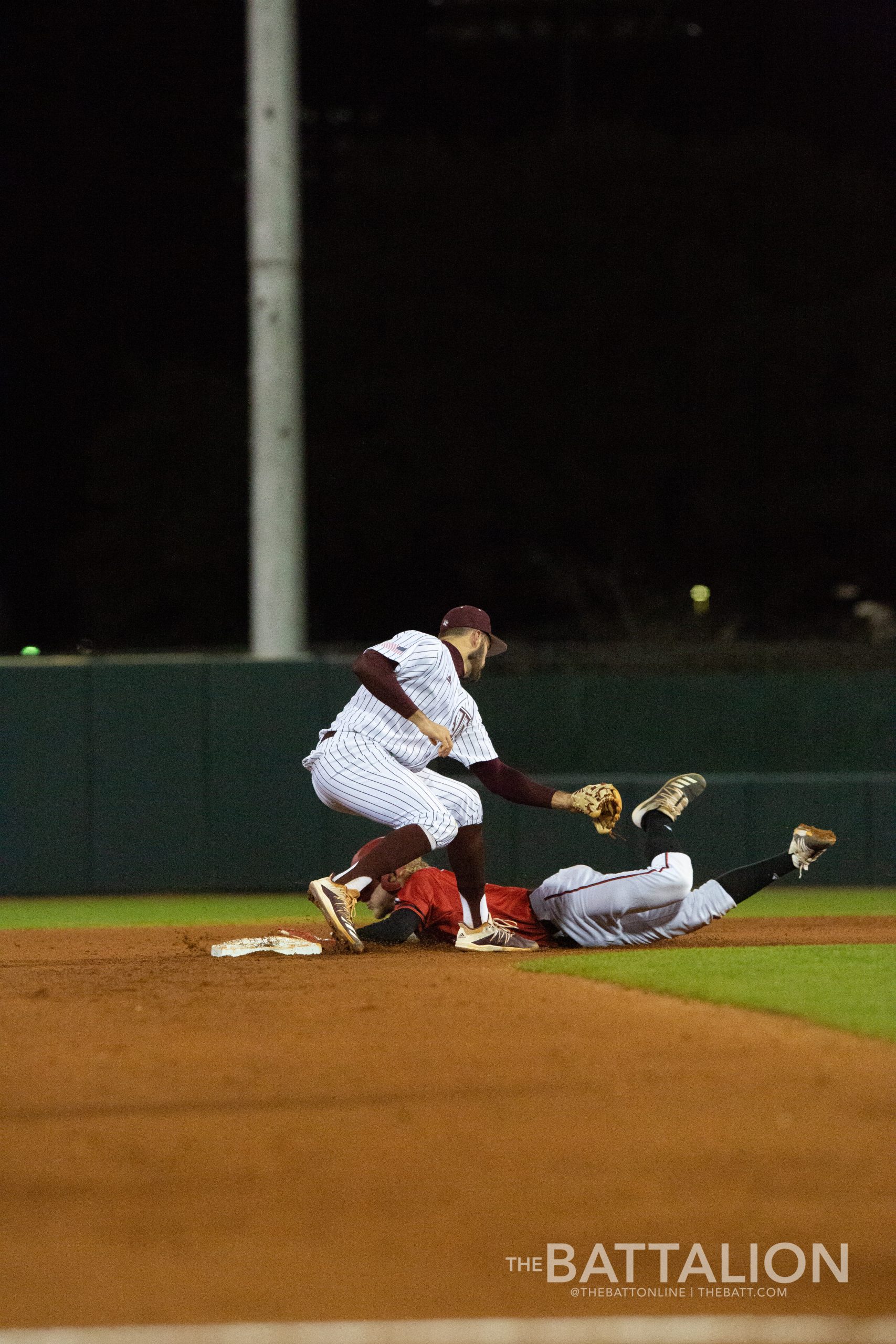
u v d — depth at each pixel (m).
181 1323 7.82
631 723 45.34
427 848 21.75
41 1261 8.68
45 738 38.88
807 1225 9.14
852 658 47.25
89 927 31.17
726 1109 11.56
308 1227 9.20
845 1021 14.52
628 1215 9.34
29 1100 12.26
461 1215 9.38
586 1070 12.88
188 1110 11.84
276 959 21.69
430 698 22.48
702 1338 7.73
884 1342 7.69
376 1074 12.94
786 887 41.56
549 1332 7.79
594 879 22.61
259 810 39.22
